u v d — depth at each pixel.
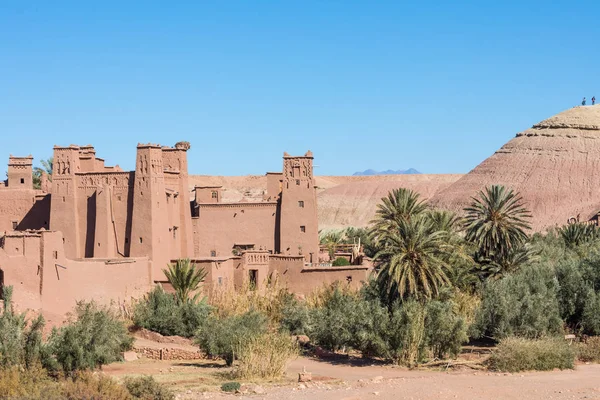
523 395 26.97
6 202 54.91
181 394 27.16
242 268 51.16
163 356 37.59
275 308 45.88
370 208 160.25
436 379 30.81
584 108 158.12
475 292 49.69
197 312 42.19
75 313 38.94
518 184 140.88
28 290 36.97
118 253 50.47
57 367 29.12
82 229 51.47
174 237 54.75
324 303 46.22
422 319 37.44
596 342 39.19
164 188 51.91
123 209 50.62
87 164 53.97
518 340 36.28
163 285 49.03
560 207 131.25
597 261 47.09
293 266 51.81
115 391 24.22
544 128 154.62
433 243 40.12
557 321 41.28
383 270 40.28
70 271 39.69
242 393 27.61
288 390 28.23
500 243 50.22
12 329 29.20
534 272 46.81
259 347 33.19
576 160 141.50
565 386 28.70
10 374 25.56
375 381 30.38
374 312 38.81
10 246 36.78
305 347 41.44
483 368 35.25
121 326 37.06
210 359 37.50
